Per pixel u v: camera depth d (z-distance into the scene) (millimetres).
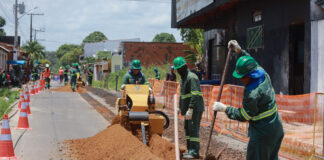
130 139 6535
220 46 18234
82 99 18656
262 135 3885
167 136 8547
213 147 7262
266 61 13297
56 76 56969
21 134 8477
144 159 5488
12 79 31359
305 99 8125
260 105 3867
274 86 12766
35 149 6973
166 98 14227
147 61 42312
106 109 14117
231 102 9336
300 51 11906
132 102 7445
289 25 11859
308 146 6523
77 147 7195
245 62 3871
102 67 49500
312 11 10539
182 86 6254
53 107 14383
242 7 15281
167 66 36188
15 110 12695
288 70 11938
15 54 42812
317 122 6656
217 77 18953
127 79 8320
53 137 8219
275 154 4133
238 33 15750
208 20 19984
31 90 21031
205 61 20859
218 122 9805
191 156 6043
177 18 21109
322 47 10117
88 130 9258
